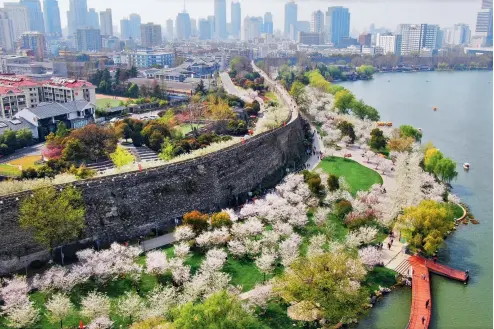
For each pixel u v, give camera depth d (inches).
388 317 3270.2
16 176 5255.9
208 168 4795.8
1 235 3501.5
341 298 2935.5
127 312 2913.4
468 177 6535.4
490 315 3371.1
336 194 4726.9
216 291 2984.7
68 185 3823.8
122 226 4087.1
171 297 3002.0
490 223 4950.8
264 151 5723.4
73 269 3316.9
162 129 6624.0
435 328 3221.0
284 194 4685.0
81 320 2945.4
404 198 4749.0
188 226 3878.0
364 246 4077.3
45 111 7396.7
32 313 2854.3
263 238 3811.5
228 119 7564.0
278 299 3277.6
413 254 4052.7
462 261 4128.9
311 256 3284.9
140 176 4249.5
